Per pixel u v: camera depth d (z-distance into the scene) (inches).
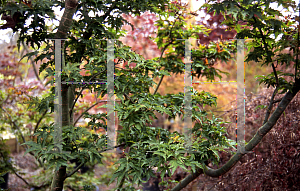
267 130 43.8
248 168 60.9
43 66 43.4
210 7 40.8
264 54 43.8
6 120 78.0
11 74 86.8
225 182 64.9
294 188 54.9
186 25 57.3
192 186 68.2
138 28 96.0
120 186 50.1
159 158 37.2
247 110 67.6
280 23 39.4
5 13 37.1
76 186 69.3
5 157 72.6
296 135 55.5
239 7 39.0
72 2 37.3
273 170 56.8
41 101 39.2
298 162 55.0
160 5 50.5
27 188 72.4
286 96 42.9
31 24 38.6
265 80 46.1
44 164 76.2
